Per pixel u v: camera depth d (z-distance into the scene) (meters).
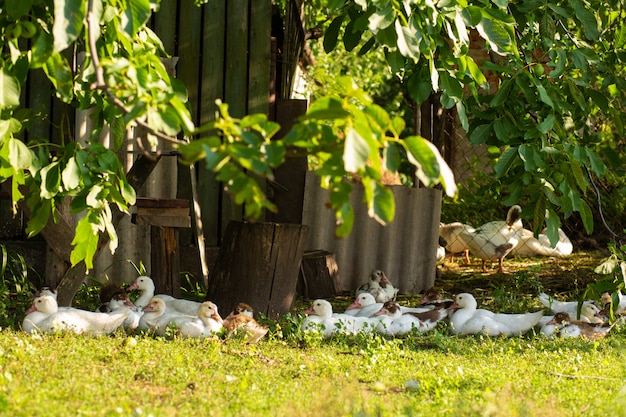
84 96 10.73
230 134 6.71
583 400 9.58
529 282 19.20
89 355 10.98
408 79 13.41
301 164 18.73
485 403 9.08
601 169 13.16
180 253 18.22
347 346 12.76
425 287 19.45
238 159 6.32
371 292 17.16
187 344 12.20
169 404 8.95
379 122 6.67
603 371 11.27
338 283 18.34
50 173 10.48
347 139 6.33
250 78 18.64
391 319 14.22
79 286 13.88
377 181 6.51
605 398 9.64
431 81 11.84
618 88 14.77
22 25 8.88
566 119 14.46
